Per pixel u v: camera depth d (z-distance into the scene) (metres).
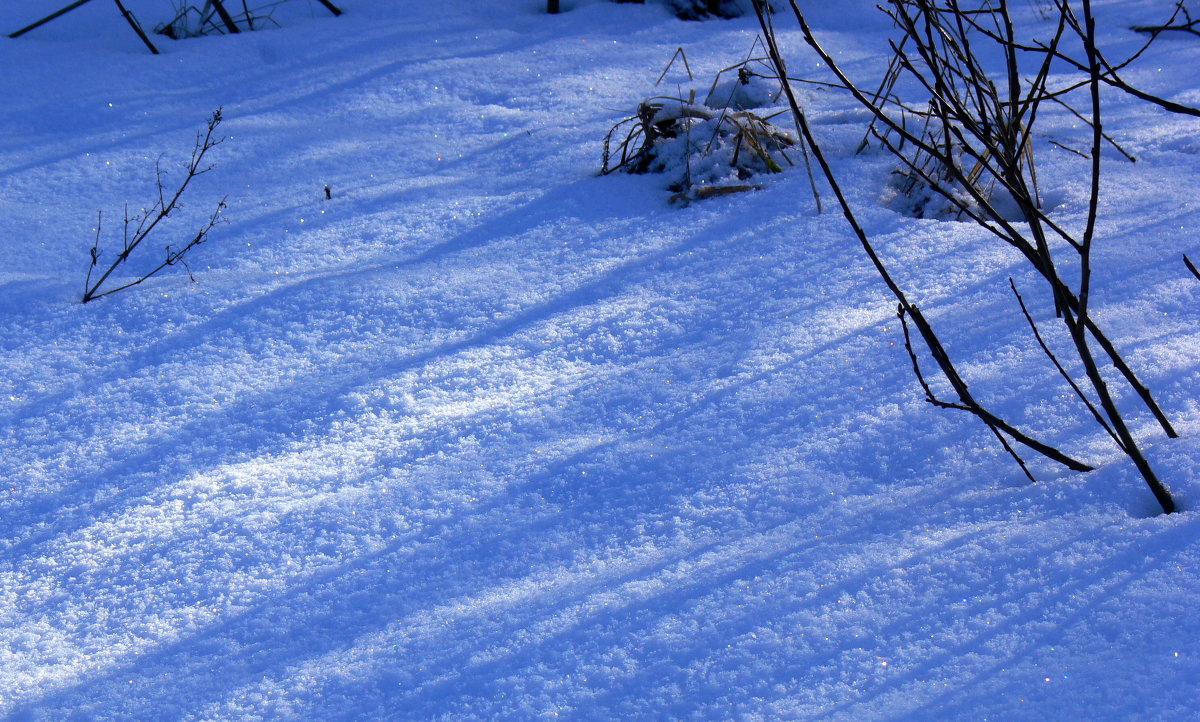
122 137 4.66
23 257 3.62
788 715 1.58
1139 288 2.78
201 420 2.72
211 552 2.21
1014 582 1.76
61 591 2.14
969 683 1.58
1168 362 2.38
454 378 2.82
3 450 2.65
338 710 1.73
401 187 4.12
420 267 3.44
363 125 4.82
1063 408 2.29
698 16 6.12
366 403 2.73
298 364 2.96
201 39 5.77
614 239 3.54
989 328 2.68
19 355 3.05
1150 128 4.09
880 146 4.04
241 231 3.80
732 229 3.52
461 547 2.15
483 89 5.14
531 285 3.29
